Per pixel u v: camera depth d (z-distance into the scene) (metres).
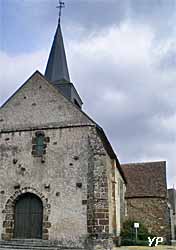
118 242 22.66
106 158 19.86
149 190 31.02
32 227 19.08
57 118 20.36
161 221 29.47
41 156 19.80
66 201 18.66
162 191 30.69
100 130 20.30
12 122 20.94
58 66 26.92
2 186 19.81
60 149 19.67
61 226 18.31
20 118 20.92
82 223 18.06
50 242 18.16
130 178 32.66
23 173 19.77
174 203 50.81
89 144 19.25
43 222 18.64
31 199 19.58
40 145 20.12
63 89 24.66
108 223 17.91
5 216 19.27
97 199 18.12
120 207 26.72
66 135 19.84
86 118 19.95
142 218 29.91
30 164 19.83
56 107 20.64
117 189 24.97
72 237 17.98
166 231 29.09
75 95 25.50
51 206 18.80
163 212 29.73
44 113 20.69
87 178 18.73
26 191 19.39
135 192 31.11
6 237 18.89
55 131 20.06
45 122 20.45
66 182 18.98
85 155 19.19
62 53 27.59
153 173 32.69
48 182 19.23
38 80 21.56
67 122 20.09
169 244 27.16
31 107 21.03
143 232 25.94
